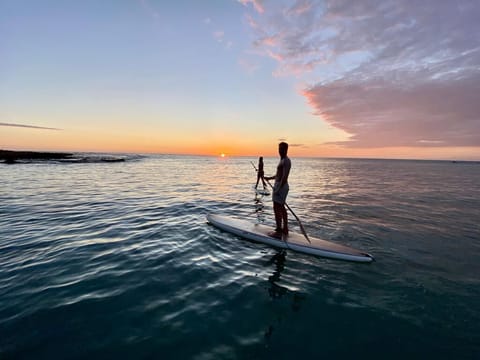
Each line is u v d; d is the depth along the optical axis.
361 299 3.34
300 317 2.93
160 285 3.53
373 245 5.38
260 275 3.97
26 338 2.43
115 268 3.99
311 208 9.05
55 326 2.61
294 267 4.29
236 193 12.39
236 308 3.06
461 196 12.48
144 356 2.26
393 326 2.80
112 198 10.23
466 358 2.35
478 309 3.13
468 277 3.98
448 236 6.00
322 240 5.32
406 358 2.34
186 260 4.41
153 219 7.04
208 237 5.65
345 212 8.44
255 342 2.49
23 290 3.27
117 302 3.08
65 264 4.07
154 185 14.90
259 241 5.50
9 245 4.85
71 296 3.17
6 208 8.06
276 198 5.54
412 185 17.50
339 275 4.02
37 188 12.41
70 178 17.23
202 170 30.38
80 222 6.59
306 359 2.29
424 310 3.10
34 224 6.32
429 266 4.38
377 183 18.50
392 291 3.55
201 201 10.02
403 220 7.46
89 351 2.29
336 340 2.56
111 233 5.71
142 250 4.76
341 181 19.78
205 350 2.36
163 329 2.63
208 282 3.67
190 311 2.96
